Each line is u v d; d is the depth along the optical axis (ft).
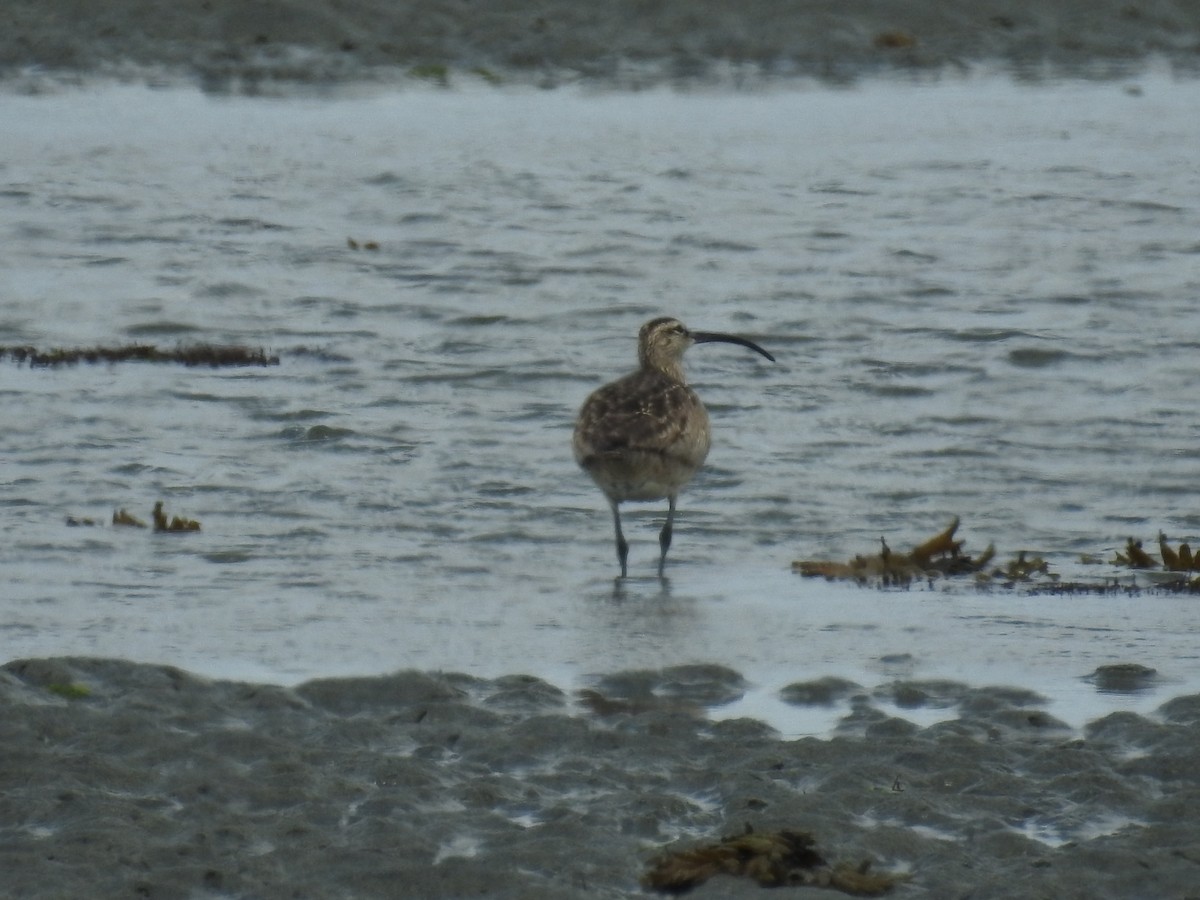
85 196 104.12
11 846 31.32
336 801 33.53
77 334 77.97
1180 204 102.99
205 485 57.36
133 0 137.08
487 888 30.19
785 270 88.94
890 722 37.45
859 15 141.08
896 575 49.37
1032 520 54.49
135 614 45.55
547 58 136.15
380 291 85.76
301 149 116.67
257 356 73.77
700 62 136.46
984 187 107.14
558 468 59.93
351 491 57.06
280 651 42.91
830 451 61.62
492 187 107.24
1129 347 74.59
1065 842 32.22
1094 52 140.56
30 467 59.16
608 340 77.15
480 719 37.83
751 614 46.03
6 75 131.34
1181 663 41.86
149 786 34.19
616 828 32.58
